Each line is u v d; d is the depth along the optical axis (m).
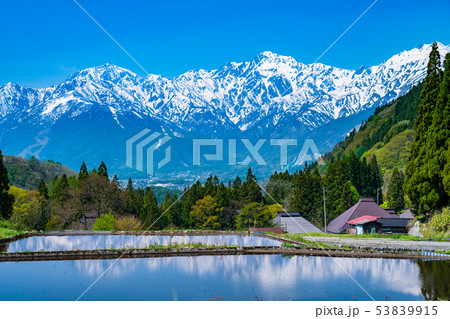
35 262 44.78
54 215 100.69
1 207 75.56
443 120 63.53
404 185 70.00
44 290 33.50
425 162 65.19
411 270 40.41
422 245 54.56
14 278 37.34
